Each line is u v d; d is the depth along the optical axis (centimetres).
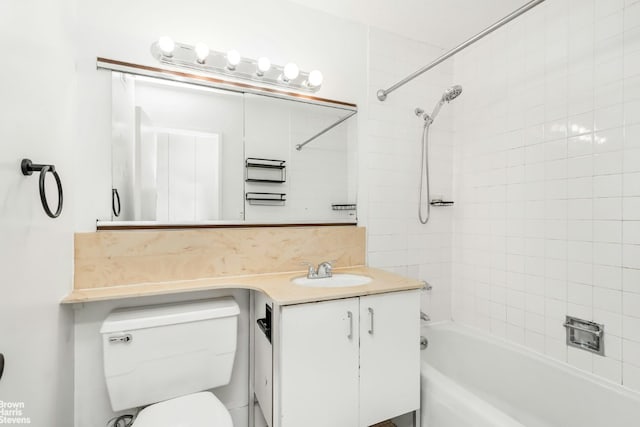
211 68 152
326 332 125
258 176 166
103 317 132
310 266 163
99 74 133
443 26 196
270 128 169
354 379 132
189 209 150
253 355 160
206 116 155
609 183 140
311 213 180
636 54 131
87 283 129
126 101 138
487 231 200
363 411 134
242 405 161
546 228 166
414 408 146
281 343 118
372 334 135
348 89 191
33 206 91
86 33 131
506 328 188
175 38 148
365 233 195
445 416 137
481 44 204
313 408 124
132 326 119
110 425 132
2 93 73
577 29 152
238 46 162
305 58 178
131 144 139
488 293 199
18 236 81
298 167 176
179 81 148
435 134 219
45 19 98
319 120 182
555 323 162
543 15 168
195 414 114
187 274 148
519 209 180
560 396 152
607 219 141
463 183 218
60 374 112
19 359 82
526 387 166
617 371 137
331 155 185
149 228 142
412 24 195
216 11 157
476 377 191
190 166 151
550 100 164
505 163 189
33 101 90
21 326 83
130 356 119
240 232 159
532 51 173
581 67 150
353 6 178
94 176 132
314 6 178
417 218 212
